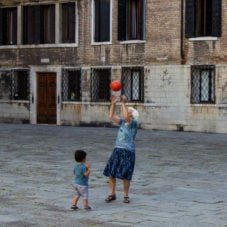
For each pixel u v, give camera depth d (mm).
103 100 41625
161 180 18141
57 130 38500
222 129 36656
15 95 45594
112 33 41031
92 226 12086
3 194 15617
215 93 36906
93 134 35406
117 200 14820
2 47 45938
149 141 31172
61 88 43312
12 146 28406
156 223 12336
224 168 20906
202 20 37625
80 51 42531
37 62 44438
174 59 38438
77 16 42594
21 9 45094
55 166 21266
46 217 12883
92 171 19969
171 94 38594
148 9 39438
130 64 40344
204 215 13086
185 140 31875
